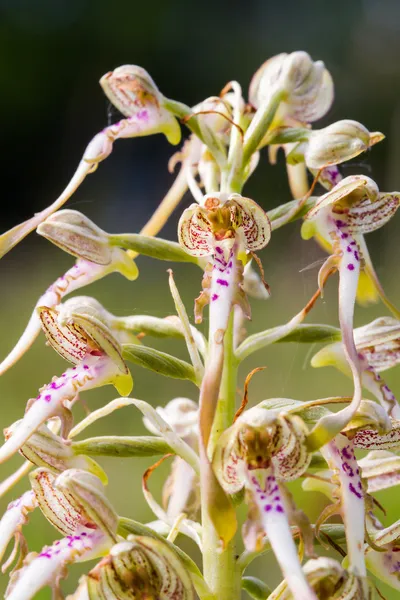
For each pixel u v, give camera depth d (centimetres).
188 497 34
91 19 149
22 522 31
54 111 148
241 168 32
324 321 73
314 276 74
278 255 89
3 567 31
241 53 153
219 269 31
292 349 62
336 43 148
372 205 32
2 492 31
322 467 31
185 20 152
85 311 31
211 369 29
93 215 133
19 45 145
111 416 62
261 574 42
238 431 29
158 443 31
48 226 32
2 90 144
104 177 134
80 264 33
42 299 33
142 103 33
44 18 148
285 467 30
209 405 29
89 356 31
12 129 145
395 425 31
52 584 30
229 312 30
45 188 147
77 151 149
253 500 29
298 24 153
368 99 138
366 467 32
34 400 31
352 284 32
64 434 31
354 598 30
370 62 141
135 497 51
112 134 33
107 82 33
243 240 31
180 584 30
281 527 29
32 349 74
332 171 33
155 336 33
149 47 151
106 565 30
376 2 146
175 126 33
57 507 31
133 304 85
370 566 32
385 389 33
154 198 133
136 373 65
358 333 33
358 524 30
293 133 32
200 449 29
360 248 32
